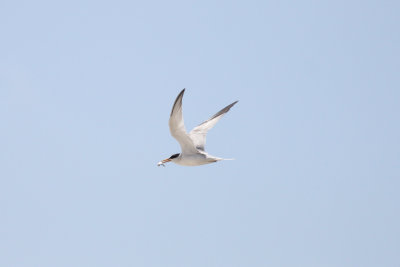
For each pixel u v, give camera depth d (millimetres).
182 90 17766
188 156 19703
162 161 20375
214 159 19500
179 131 18844
